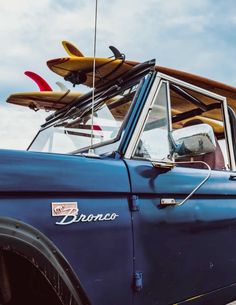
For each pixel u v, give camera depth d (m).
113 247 1.76
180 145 2.13
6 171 1.47
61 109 3.11
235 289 2.41
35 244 1.46
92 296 1.64
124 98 2.41
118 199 1.84
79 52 2.89
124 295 1.77
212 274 2.25
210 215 2.29
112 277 1.73
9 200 1.46
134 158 2.03
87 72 2.87
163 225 2.00
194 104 2.75
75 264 1.60
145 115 2.15
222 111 2.77
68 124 2.89
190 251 2.12
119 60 2.54
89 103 2.79
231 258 2.40
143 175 1.96
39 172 1.56
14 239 1.40
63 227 1.59
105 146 2.16
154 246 1.94
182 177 2.16
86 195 1.71
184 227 2.11
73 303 1.55
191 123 3.05
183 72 2.58
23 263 1.59
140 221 1.90
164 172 2.08
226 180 2.47
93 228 1.70
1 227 1.38
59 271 1.52
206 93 2.62
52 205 1.57
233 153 2.77
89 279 1.64
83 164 1.74
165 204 2.03
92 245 1.68
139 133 2.09
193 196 2.21
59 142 2.90
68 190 1.63
